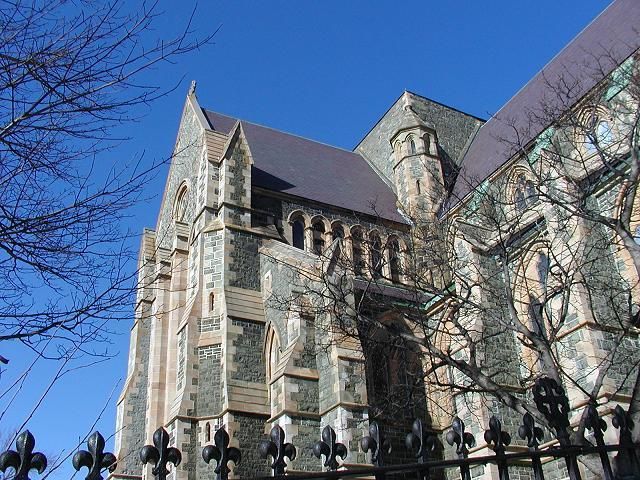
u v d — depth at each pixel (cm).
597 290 2169
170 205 3972
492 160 4009
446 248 2520
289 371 2486
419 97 4831
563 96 3291
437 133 4769
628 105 2559
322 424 2430
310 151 4553
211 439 2614
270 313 2903
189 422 2669
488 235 2866
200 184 3416
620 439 845
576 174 2553
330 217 3666
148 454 586
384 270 3262
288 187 3712
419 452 734
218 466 609
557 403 884
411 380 2366
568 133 2562
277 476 612
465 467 715
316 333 2600
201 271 3055
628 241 1562
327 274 2464
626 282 2198
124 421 3428
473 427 2486
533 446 800
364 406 2380
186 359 2800
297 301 2638
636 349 2258
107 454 563
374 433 700
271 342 2855
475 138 4891
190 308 2945
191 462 2597
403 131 4406
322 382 2497
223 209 3198
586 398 2114
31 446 524
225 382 2684
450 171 4547
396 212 4041
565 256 2170
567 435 858
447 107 4972
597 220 1742
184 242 3472
